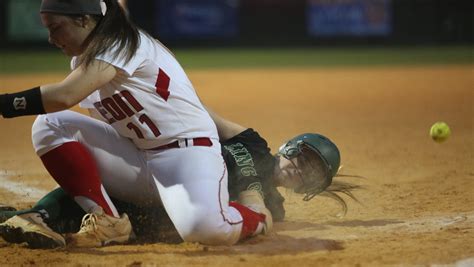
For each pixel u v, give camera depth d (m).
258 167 17.66
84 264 14.71
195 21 108.75
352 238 16.88
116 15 15.21
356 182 23.83
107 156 16.33
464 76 70.75
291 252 15.54
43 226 15.90
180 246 16.06
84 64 14.83
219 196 15.55
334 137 34.72
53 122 16.06
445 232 17.25
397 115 43.47
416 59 91.56
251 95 56.88
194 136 15.95
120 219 16.25
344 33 112.88
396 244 16.19
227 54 103.19
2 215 17.06
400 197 21.62
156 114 15.67
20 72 72.81
